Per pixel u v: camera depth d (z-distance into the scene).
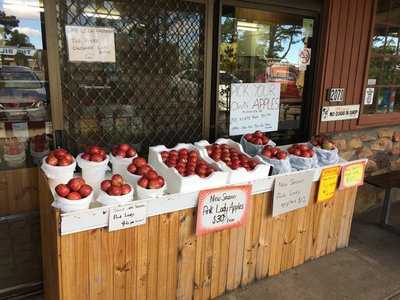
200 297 2.30
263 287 2.51
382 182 3.42
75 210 1.69
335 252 3.01
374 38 3.56
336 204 2.83
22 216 2.25
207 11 2.54
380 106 3.88
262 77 2.99
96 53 2.22
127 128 2.45
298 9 2.96
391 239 3.31
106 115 2.35
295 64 3.15
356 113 3.56
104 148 2.39
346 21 3.18
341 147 3.59
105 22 2.22
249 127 3.02
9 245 2.26
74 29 2.12
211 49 2.62
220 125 2.85
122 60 2.32
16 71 2.06
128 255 1.91
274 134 3.20
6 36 2.00
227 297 2.39
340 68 3.28
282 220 2.51
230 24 2.70
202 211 2.06
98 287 1.88
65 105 2.20
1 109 2.08
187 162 2.20
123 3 2.25
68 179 1.89
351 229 3.48
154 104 2.52
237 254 2.37
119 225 1.81
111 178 1.96
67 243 1.72
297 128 3.33
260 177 2.27
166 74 2.51
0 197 2.18
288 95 3.19
